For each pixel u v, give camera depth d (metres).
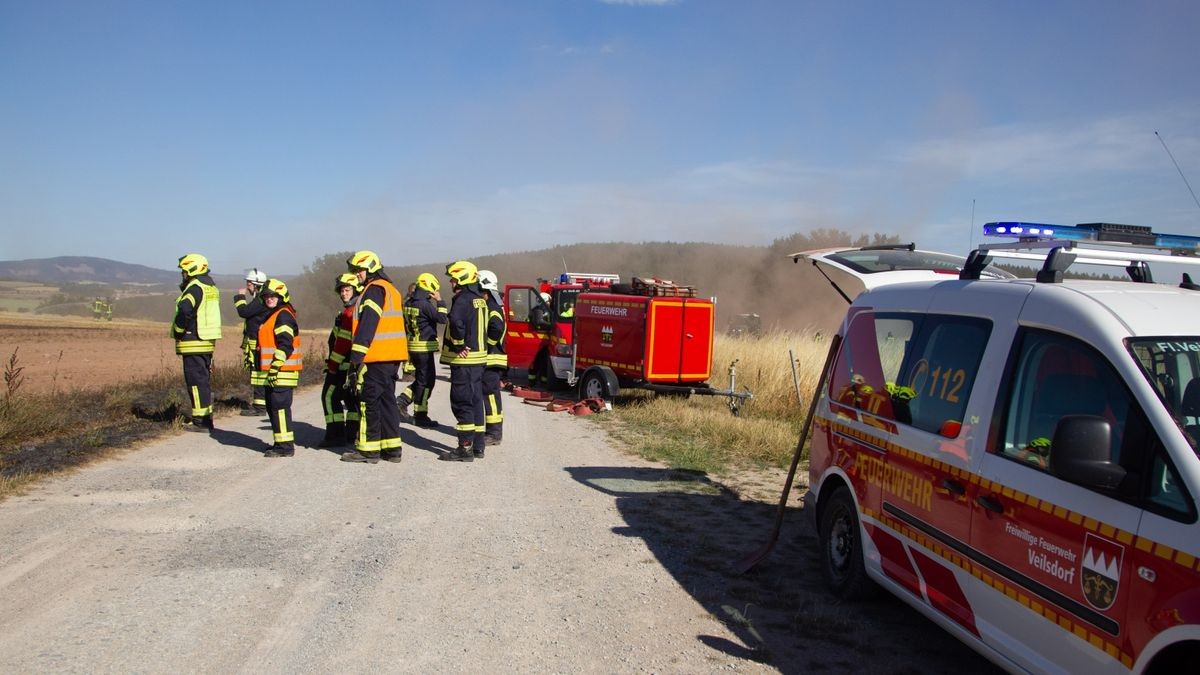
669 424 12.45
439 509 7.23
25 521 6.30
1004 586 3.77
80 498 7.03
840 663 4.47
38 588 5.00
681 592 5.45
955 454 4.23
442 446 10.28
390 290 9.08
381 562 5.79
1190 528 2.89
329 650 4.36
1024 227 4.58
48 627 4.46
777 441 10.51
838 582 5.47
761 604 5.29
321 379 18.30
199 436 10.20
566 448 10.38
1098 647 3.20
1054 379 3.76
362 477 8.34
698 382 14.26
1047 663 3.49
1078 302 3.73
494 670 4.22
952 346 4.55
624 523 7.00
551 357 16.58
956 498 4.17
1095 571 3.23
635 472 9.02
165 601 4.91
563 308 16.41
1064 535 3.41
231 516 6.73
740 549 6.42
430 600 5.14
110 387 13.55
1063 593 3.40
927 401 4.62
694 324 14.03
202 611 4.79
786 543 6.62
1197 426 3.18
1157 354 3.40
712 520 7.19
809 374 13.91
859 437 5.29
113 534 6.11
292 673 4.08
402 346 9.11
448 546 6.22
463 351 9.20
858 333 5.65
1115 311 3.59
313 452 9.55
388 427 9.10
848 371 5.66
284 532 6.38
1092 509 3.28
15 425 9.05
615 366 14.31
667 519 7.14
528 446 10.45
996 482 3.87
